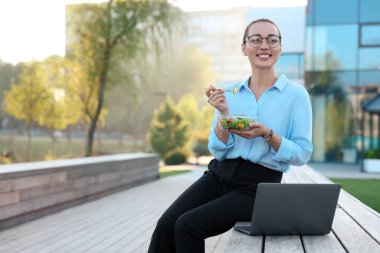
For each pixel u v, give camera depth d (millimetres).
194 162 20109
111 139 27391
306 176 5238
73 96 14586
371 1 15195
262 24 1887
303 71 15344
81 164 6148
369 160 12477
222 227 1771
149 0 13461
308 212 1750
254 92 1932
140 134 29547
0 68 16781
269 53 1869
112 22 13250
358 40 15328
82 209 5793
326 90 15594
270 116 1854
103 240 4062
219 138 1840
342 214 2434
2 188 4324
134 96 14789
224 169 1877
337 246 1634
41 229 4492
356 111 15438
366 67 15297
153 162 10008
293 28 15352
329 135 15656
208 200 1911
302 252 1541
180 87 37719
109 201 6570
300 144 1792
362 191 7688
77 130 20281
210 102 1827
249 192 1804
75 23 13359
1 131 20078
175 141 19234
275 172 1854
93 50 13367
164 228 1859
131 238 4152
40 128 19172
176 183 9391
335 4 15422
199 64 38719
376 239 1768
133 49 13453
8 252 3607
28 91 15883
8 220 4520
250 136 1718
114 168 7504
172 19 13883
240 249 1582
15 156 19250
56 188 5434
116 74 13789
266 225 1732
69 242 3965
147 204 6305
